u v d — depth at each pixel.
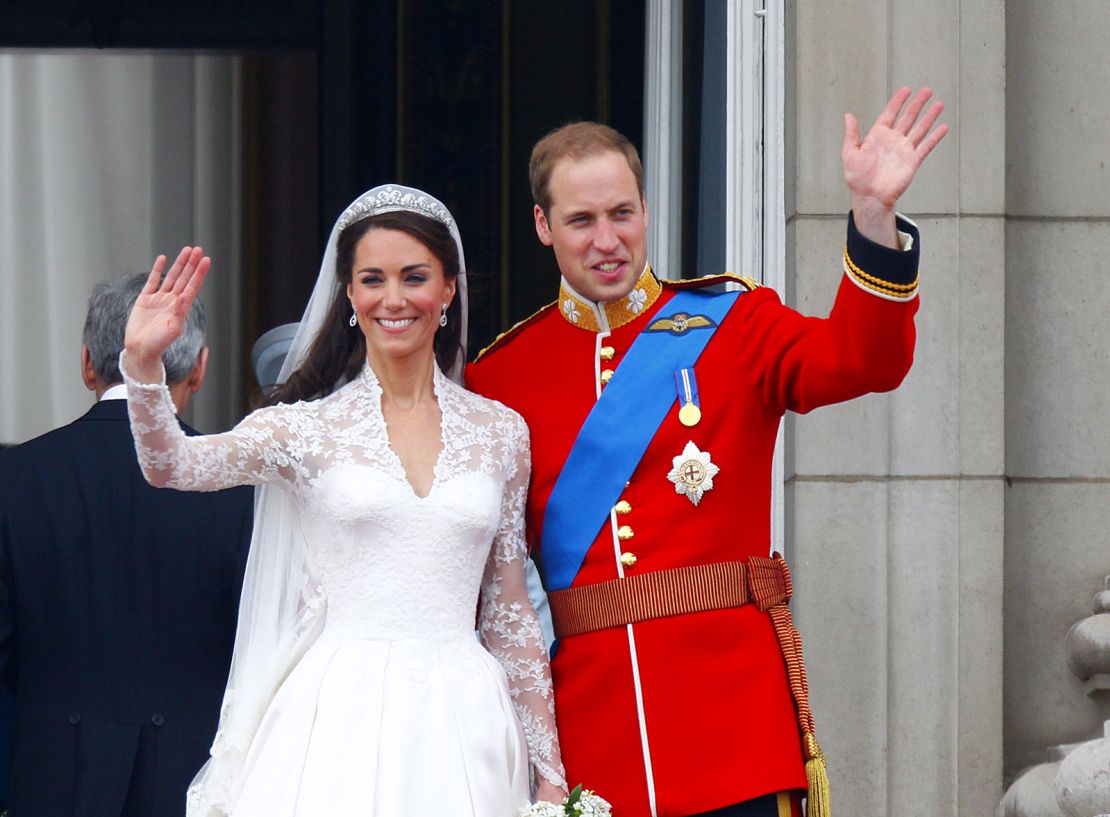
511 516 15.87
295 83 29.02
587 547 15.61
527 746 15.57
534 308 27.67
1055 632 21.20
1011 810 20.08
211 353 28.84
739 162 21.73
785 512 21.14
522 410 16.19
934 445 20.83
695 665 15.23
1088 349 21.55
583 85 27.20
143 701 16.52
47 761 16.44
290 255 28.94
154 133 29.16
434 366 15.93
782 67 21.62
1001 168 21.19
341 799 14.56
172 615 16.59
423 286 15.54
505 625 15.79
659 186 22.92
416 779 14.69
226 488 15.73
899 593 20.69
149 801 16.36
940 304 21.03
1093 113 21.78
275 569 15.77
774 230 21.53
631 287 16.06
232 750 15.39
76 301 29.11
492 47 28.09
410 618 15.12
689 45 22.67
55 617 16.64
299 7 28.91
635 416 15.70
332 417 15.52
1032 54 21.83
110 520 16.75
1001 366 20.97
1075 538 21.31
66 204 29.14
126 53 29.19
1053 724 21.06
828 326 14.73
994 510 20.80
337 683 14.93
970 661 20.67
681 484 15.51
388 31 28.45
